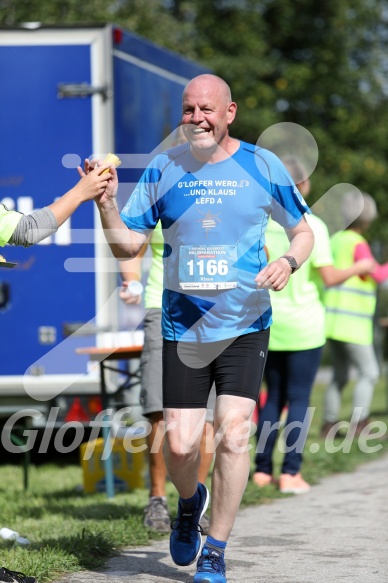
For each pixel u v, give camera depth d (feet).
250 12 186.39
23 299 69.31
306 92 191.11
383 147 194.18
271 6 192.44
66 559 38.68
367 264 66.33
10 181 70.13
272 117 178.50
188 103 34.94
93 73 69.97
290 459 58.49
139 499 55.42
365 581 36.91
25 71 70.03
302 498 56.85
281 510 52.80
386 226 186.19
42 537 43.50
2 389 69.62
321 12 194.18
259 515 51.31
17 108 70.13
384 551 42.16
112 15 139.33
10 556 38.70
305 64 189.67
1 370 69.62
